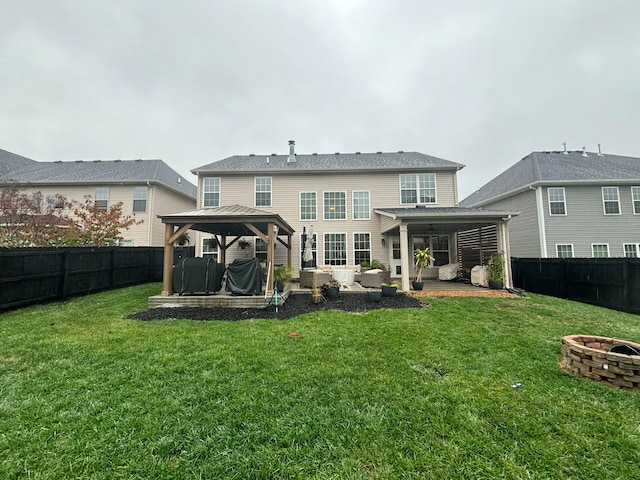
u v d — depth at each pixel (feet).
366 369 11.55
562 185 44.27
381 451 6.95
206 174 44.68
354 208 44.39
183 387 10.05
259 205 44.39
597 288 26.61
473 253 40.42
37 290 23.84
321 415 8.39
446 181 44.16
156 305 23.41
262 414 8.43
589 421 8.14
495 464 6.56
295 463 6.61
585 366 10.94
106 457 6.76
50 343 14.55
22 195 35.96
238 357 12.76
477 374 11.12
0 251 20.94
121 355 12.98
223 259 38.52
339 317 19.97
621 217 43.50
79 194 50.47
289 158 47.55
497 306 23.76
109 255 32.37
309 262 43.50
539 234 44.11
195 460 6.70
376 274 32.96
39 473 6.31
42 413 8.44
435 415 8.39
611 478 6.19
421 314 20.83
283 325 18.08
